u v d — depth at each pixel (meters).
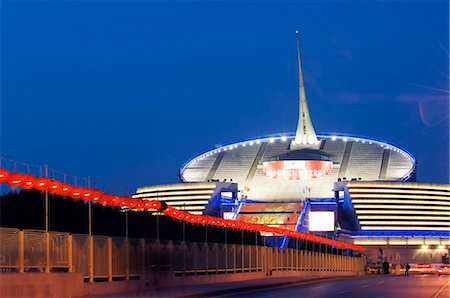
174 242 66.44
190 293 54.50
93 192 50.41
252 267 88.56
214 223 78.56
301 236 114.69
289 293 59.53
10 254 42.75
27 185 43.09
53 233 46.91
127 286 56.03
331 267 129.50
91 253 51.66
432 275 133.38
